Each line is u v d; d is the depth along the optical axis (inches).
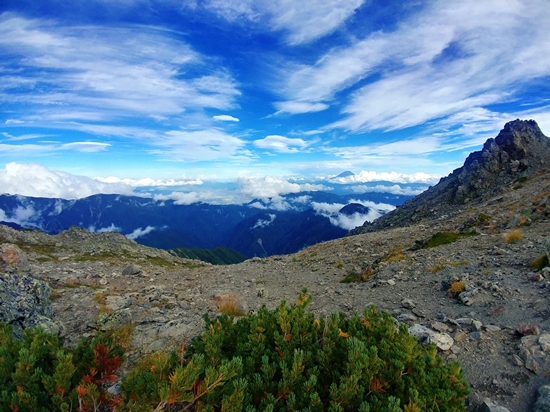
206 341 213.0
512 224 882.1
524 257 534.0
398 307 430.3
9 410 155.6
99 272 1063.0
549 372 224.1
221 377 159.0
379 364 177.9
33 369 175.9
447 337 289.3
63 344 331.3
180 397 145.6
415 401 155.3
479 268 534.3
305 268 1024.2
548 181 1877.5
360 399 161.6
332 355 198.1
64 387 164.6
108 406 177.2
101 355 207.3
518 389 217.3
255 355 203.5
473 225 1018.1
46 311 391.2
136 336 343.9
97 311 447.8
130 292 652.7
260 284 792.9
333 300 530.0
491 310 353.7
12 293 349.1
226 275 990.4
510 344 272.5
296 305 258.8
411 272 612.7
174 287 780.6
